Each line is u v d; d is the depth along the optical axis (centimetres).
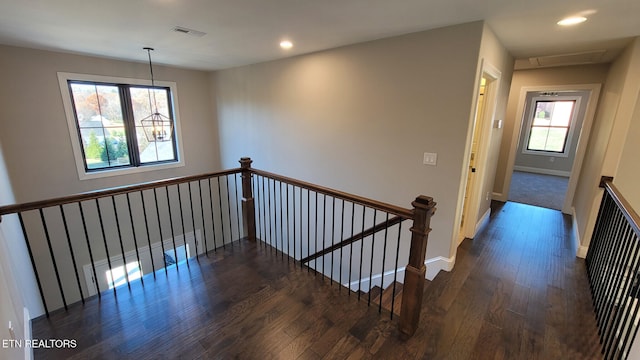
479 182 336
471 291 248
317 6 207
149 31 271
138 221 480
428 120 270
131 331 194
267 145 459
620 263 190
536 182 684
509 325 207
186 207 546
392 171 307
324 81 353
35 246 379
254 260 288
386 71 291
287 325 202
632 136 270
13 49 338
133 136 462
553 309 224
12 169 350
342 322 206
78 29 266
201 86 535
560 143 768
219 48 342
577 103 731
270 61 418
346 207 363
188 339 189
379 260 341
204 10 216
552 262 298
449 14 217
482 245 337
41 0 196
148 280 252
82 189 412
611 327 181
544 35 267
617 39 274
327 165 374
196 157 546
